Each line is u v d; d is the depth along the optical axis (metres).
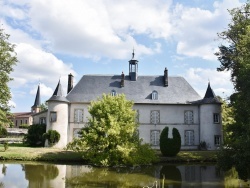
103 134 24.62
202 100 35.66
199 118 35.78
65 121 34.09
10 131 57.25
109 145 24.36
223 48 30.62
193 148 35.22
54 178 17.95
